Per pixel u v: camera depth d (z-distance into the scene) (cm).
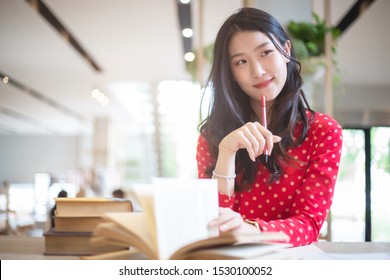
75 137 1652
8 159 1642
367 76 697
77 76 780
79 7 466
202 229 69
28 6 466
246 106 112
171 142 1061
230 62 104
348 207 499
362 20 479
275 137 93
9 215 506
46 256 78
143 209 67
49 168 1636
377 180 513
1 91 905
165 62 686
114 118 1355
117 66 713
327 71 281
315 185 99
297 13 273
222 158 98
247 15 99
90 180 1228
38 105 1080
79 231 79
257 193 108
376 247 91
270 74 99
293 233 86
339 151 104
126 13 481
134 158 1702
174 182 68
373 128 550
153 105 992
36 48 616
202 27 333
